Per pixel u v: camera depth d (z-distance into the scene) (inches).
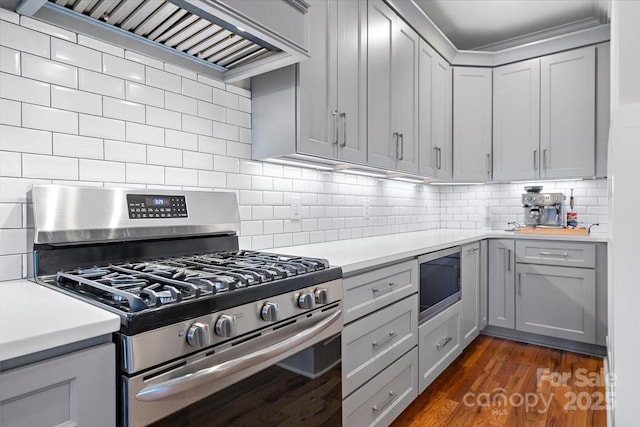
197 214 58.6
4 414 23.5
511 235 113.0
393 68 89.3
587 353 104.3
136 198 51.6
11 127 43.4
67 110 47.8
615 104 54.5
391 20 88.5
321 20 67.7
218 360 34.5
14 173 43.6
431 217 140.9
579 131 111.6
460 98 123.5
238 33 52.3
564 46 113.3
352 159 75.0
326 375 49.4
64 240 44.3
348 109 74.0
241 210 69.3
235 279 38.5
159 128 57.4
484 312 114.4
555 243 106.7
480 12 111.1
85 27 49.4
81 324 26.8
